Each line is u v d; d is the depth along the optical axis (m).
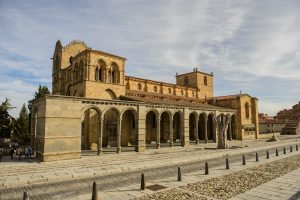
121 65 39.22
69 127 26.28
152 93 47.06
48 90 52.97
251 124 57.94
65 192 14.00
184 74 64.31
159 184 15.36
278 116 109.75
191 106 41.88
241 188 14.16
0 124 36.81
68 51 46.34
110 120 38.31
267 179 16.39
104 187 14.88
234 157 28.47
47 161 24.28
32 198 12.97
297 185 14.82
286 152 32.53
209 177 17.27
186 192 13.36
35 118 30.42
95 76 36.16
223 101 57.88
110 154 29.55
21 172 19.22
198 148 37.06
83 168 20.83
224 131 37.75
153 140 45.69
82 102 27.83
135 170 20.66
